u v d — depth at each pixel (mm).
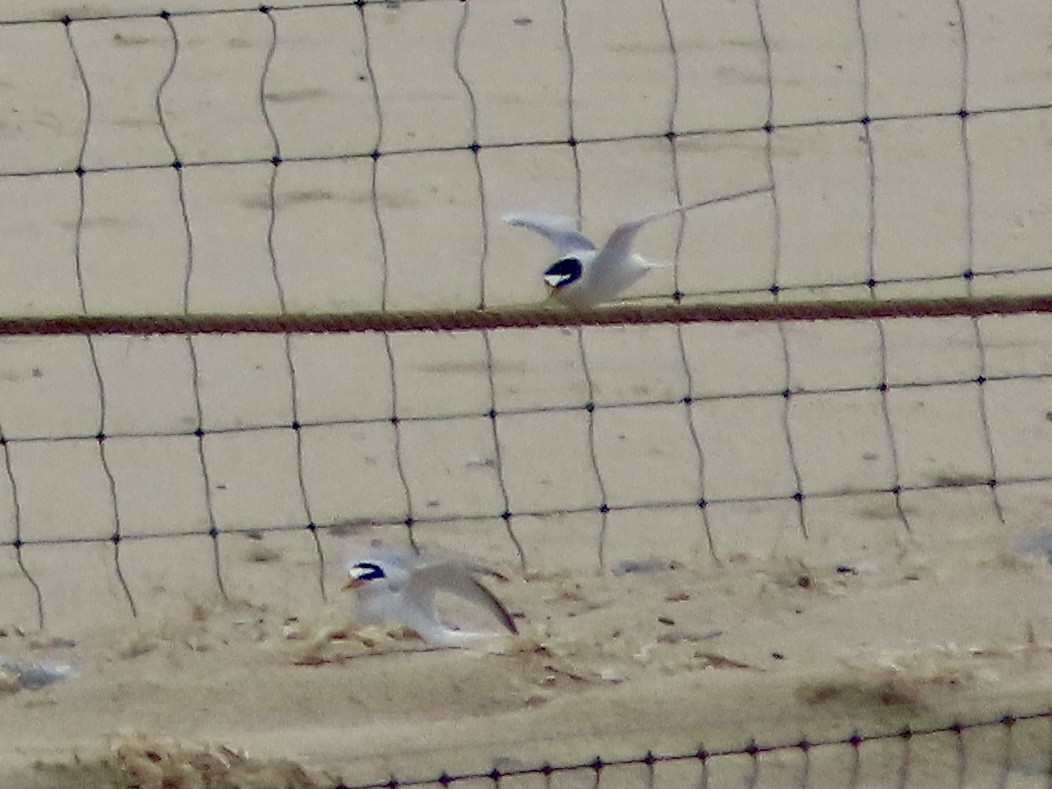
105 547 9031
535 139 12500
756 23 13734
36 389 10055
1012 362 10250
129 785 7406
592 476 9477
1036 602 8406
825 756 7410
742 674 7871
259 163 12094
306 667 8008
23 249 11352
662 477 9461
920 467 9516
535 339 10445
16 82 13055
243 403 9961
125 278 11094
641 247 11383
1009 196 11898
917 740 7469
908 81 13133
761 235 11516
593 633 8227
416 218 11641
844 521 9133
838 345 10375
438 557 7793
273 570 8828
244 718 7727
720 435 9750
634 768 7379
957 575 8664
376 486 9422
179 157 12281
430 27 13680
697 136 12500
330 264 11234
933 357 10297
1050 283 11008
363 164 12172
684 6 13922
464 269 11133
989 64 13312
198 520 9203
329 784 7379
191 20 13727
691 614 8383
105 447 9688
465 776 7379
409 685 7848
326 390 10062
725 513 9203
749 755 7414
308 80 13109
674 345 10383
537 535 9062
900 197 11906
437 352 10352
